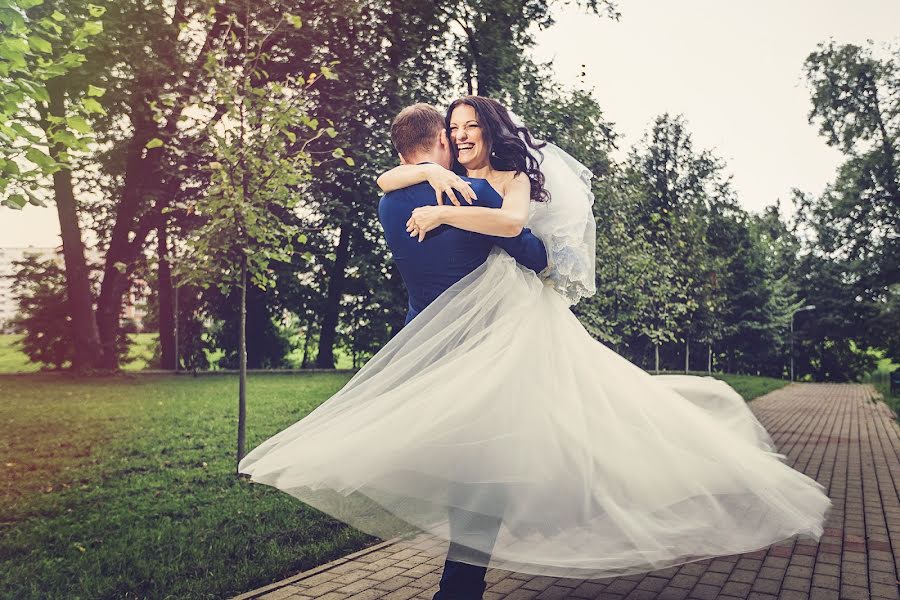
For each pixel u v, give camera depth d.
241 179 7.26
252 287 25.92
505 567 2.55
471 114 2.84
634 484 2.66
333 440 2.52
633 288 13.36
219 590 3.73
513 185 2.79
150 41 15.76
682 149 32.16
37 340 23.48
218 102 7.32
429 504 2.50
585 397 2.77
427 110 2.91
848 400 25.31
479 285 2.77
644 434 2.74
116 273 21.75
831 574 4.11
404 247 2.83
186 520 5.31
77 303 21.05
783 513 2.76
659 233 16.62
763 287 48.62
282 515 5.38
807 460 9.59
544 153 2.98
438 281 2.83
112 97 16.58
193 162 17.98
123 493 6.31
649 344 16.77
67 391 15.95
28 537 4.86
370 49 18.30
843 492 7.07
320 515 5.41
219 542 4.61
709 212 33.62
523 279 2.87
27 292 23.70
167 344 24.98
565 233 2.84
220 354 28.28
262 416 11.82
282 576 4.06
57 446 8.91
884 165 38.00
